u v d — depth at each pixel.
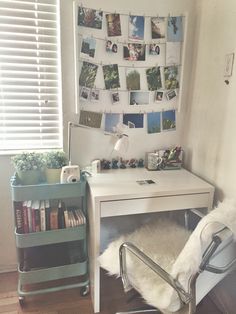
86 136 1.86
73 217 1.62
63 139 1.83
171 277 1.04
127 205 1.47
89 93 1.79
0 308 1.61
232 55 1.49
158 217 1.96
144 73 1.85
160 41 1.83
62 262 1.68
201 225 1.03
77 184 1.55
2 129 1.75
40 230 1.54
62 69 1.72
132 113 1.90
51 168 1.57
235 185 1.50
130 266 1.27
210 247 0.99
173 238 1.52
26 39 1.66
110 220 2.01
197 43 1.83
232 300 1.55
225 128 1.57
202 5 1.76
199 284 1.09
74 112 1.80
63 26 1.66
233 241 1.07
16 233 1.51
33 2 1.62
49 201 1.72
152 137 1.99
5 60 1.66
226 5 1.52
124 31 1.76
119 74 1.81
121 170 1.91
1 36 1.62
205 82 1.75
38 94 1.76
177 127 2.02
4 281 1.83
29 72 1.71
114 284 1.83
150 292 1.16
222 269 1.09
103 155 1.92
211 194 1.61
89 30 1.70
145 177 1.76
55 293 1.74
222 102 1.59
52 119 1.82
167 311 1.13
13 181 1.53
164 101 1.94
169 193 1.52
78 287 1.75
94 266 1.53
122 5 1.72
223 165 1.60
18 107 1.74
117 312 1.56
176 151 1.96
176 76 1.92
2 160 1.75
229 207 1.11
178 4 1.80
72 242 1.84
